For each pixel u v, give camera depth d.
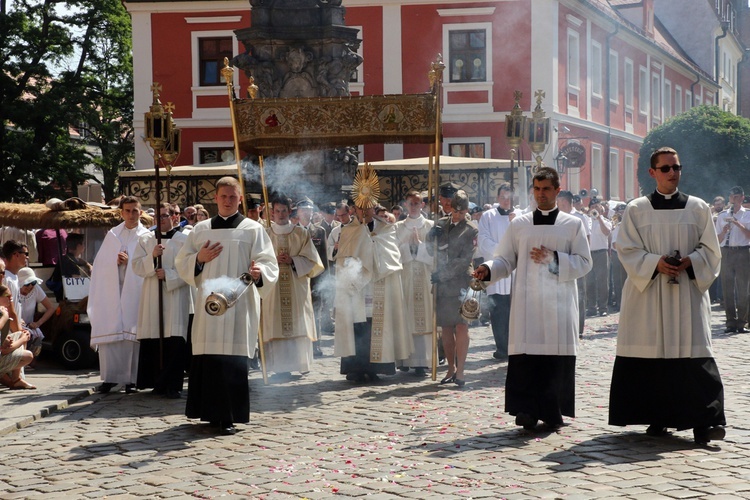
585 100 30.28
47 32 33.00
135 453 6.85
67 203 12.30
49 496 5.76
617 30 32.56
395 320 10.19
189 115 28.38
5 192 32.69
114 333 9.66
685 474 5.86
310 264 10.27
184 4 28.16
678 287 6.83
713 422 6.67
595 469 6.03
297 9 15.60
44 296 11.66
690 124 30.67
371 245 10.05
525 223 7.48
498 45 27.17
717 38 50.81
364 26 27.56
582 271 7.31
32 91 33.06
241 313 7.62
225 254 7.71
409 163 20.66
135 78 28.53
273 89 15.62
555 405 7.24
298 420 7.98
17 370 9.74
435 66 10.02
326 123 10.12
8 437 7.51
